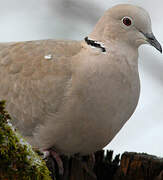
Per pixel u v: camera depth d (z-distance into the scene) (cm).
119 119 1069
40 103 1071
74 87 1036
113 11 1070
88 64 1036
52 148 1116
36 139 1103
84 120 1046
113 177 1008
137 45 1076
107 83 1030
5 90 1122
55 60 1079
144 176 966
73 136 1070
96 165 1053
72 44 1107
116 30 1059
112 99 1038
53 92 1056
